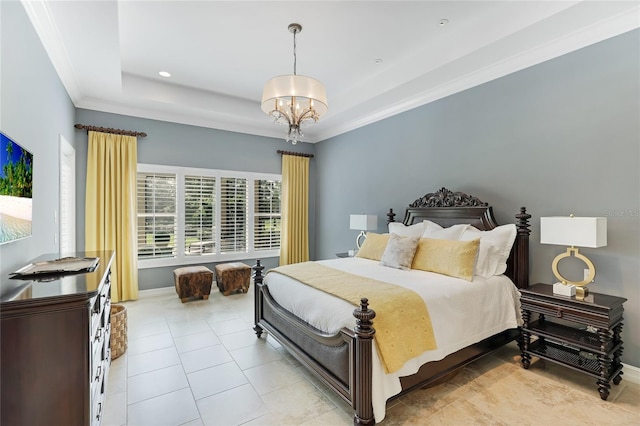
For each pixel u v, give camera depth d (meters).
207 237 5.39
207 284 4.66
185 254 5.18
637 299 2.47
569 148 2.84
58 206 3.12
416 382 2.14
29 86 2.20
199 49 3.43
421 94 4.13
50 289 1.44
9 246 1.80
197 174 5.27
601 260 2.65
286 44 3.33
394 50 3.49
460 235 3.37
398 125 4.60
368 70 3.98
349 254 4.95
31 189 2.15
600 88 2.65
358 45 3.37
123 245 4.54
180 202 5.11
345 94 4.73
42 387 1.33
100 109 4.44
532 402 2.22
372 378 1.87
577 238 2.41
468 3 2.70
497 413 2.10
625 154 2.53
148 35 3.14
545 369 2.70
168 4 2.65
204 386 2.43
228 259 5.62
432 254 3.13
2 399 1.28
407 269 3.22
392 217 4.59
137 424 2.00
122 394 2.31
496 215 3.40
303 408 2.16
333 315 2.20
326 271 3.20
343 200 5.77
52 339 1.34
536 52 3.01
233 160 5.64
